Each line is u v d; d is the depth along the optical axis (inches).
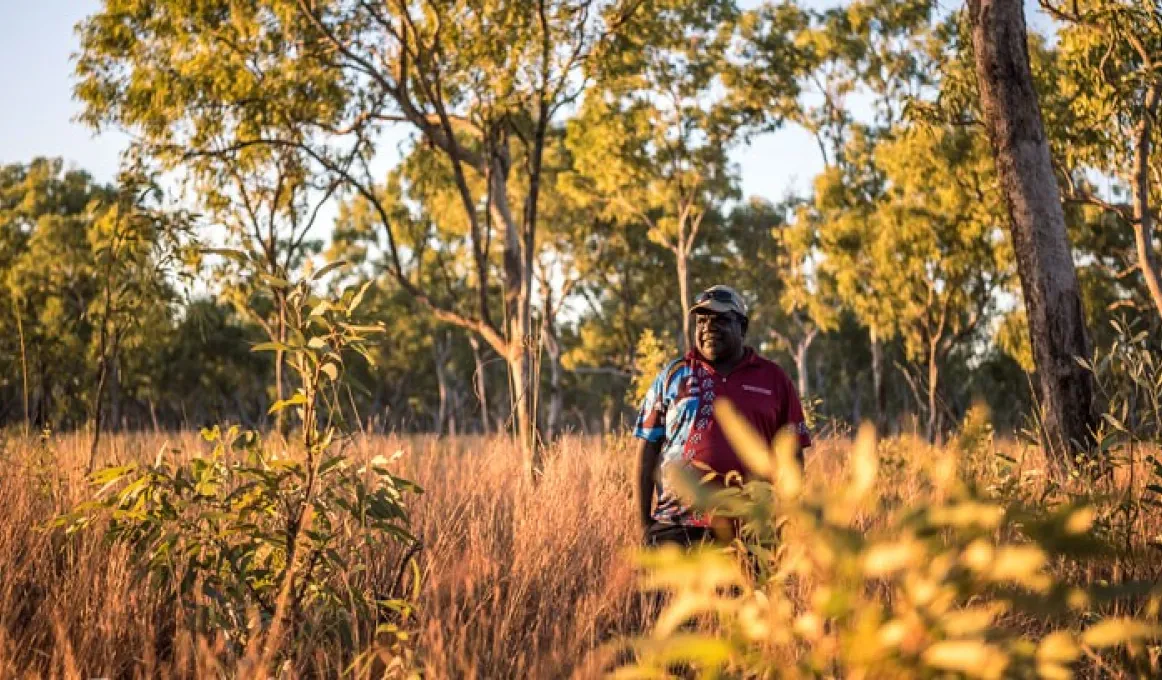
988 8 299.6
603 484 228.1
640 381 475.8
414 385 2279.8
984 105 303.7
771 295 1729.8
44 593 152.6
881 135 1234.6
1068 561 119.0
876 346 1231.5
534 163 596.1
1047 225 293.1
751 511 38.6
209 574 128.3
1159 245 1042.7
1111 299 1057.5
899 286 1135.6
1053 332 287.3
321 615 123.6
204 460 133.9
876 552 37.2
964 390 1392.7
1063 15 595.5
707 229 1669.5
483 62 571.5
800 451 163.2
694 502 37.5
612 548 176.9
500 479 233.5
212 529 131.4
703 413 159.8
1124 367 163.3
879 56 1210.0
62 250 1471.5
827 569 38.7
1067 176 730.2
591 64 579.2
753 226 1744.6
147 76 630.5
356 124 663.8
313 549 126.0
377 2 613.6
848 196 1235.9
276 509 128.3
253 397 1780.3
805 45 1206.9
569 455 256.5
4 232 1622.8
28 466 213.5
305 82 639.8
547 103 591.8
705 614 108.0
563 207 1652.3
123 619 135.4
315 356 120.5
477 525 175.9
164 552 126.0
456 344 2182.6
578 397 2378.2
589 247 1747.0
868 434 37.7
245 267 119.8
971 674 38.0
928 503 38.6
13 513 179.8
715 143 1192.8
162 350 1460.4
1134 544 133.4
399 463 219.1
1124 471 177.5
